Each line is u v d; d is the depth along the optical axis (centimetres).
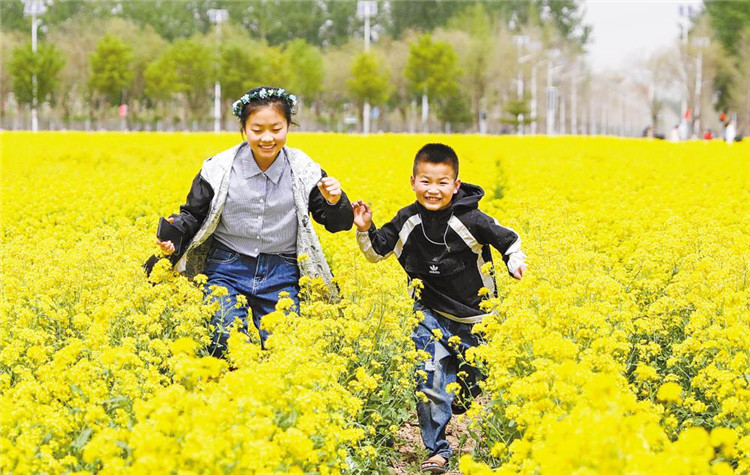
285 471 368
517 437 482
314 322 532
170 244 593
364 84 6175
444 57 6975
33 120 6159
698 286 639
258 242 613
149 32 8538
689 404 511
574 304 572
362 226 587
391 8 12181
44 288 656
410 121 8656
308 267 614
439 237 572
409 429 624
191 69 7056
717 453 466
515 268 563
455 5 12038
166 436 365
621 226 1055
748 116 8606
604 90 13525
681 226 952
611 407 324
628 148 3138
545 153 2789
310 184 614
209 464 337
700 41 8494
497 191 1536
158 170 1934
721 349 529
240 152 615
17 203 1313
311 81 7819
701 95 9112
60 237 1025
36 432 400
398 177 1619
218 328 573
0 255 797
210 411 362
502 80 8731
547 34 10100
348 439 437
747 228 1045
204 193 605
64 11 11631
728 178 1833
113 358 454
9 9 11494
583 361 457
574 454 304
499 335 499
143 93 8594
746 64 8675
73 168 2228
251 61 6881
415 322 572
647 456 307
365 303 582
